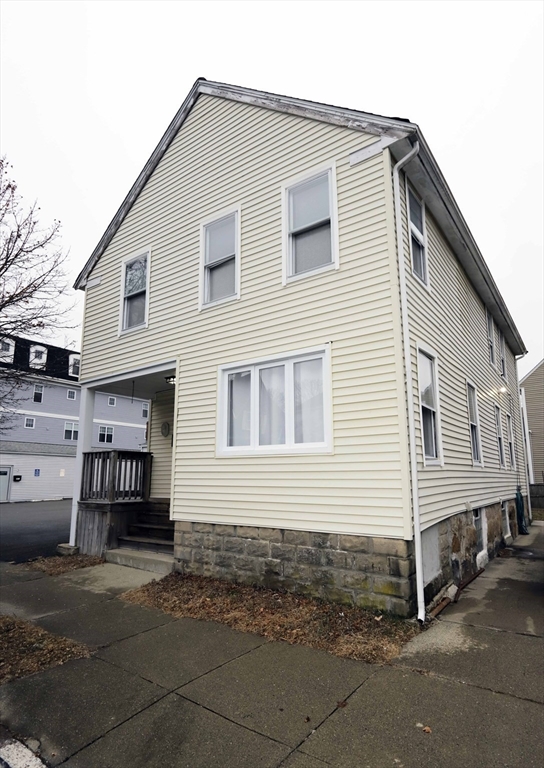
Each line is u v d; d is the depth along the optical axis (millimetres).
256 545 6184
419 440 5633
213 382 7180
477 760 2615
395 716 3098
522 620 5023
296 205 6699
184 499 7168
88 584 6926
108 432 32969
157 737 2938
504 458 11984
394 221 5660
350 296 5805
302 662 4012
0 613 5609
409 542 4977
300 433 6047
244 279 7039
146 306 8602
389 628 4641
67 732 3023
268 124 7160
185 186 8352
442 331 7336
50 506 24016
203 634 4766
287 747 2791
